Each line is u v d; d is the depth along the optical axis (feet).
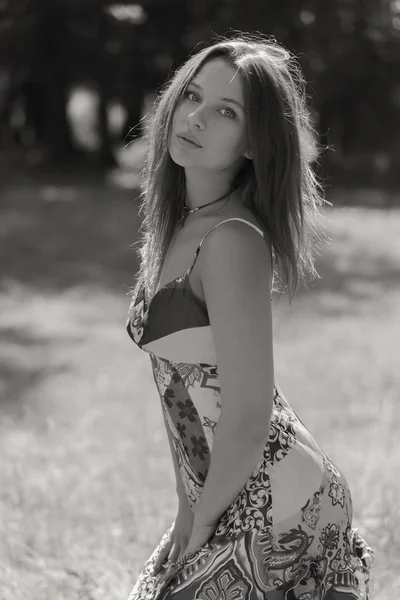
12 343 37.58
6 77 108.06
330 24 92.48
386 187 96.94
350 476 19.80
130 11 93.40
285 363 33.99
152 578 9.45
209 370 8.45
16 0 94.27
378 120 111.45
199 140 8.46
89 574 14.08
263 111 8.32
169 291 8.40
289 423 8.75
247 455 8.04
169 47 95.09
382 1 99.45
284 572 8.45
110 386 30.45
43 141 105.81
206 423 8.53
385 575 14.08
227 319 7.96
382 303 48.19
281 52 8.75
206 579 8.40
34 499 18.20
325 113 109.29
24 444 23.25
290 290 8.66
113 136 115.44
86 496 18.38
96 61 97.45
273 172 8.36
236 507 8.44
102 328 40.86
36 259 56.24
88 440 23.44
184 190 9.09
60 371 32.86
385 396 28.40
